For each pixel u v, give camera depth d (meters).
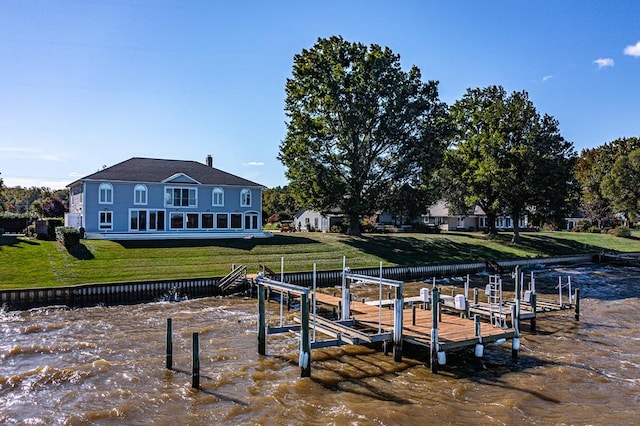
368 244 47.16
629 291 33.66
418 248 47.47
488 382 14.90
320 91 47.91
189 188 48.34
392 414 12.41
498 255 48.28
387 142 49.66
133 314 24.28
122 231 45.38
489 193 57.19
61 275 29.97
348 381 14.80
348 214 50.88
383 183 49.88
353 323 18.75
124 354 17.28
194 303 27.45
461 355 17.55
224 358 16.92
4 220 49.84
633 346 19.17
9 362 16.36
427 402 13.27
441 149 51.25
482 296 29.44
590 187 86.06
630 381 15.20
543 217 55.03
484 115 56.44
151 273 31.95
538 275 41.59
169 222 47.44
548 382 14.95
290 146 49.31
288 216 95.19
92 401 13.16
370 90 47.75
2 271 29.91
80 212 46.09
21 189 135.75
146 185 46.44
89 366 15.86
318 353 17.52
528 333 20.94
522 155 51.50
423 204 52.34
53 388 14.05
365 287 33.91
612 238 66.88
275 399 13.37
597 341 19.86
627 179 70.19
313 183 47.44
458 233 64.12
